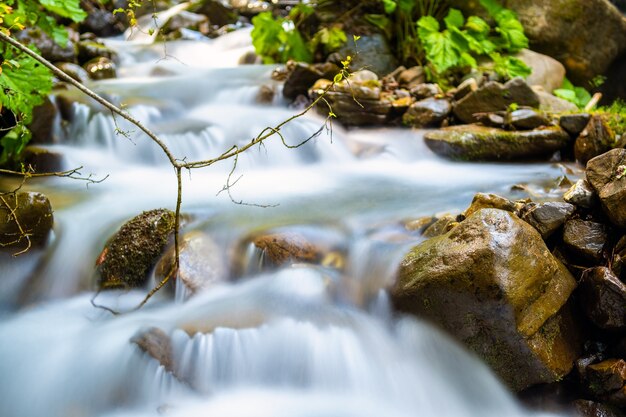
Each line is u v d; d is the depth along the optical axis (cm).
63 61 478
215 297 234
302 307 224
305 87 435
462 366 205
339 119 407
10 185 328
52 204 297
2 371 213
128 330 216
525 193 297
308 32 519
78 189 326
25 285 253
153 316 227
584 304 213
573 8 489
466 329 204
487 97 391
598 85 520
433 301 206
